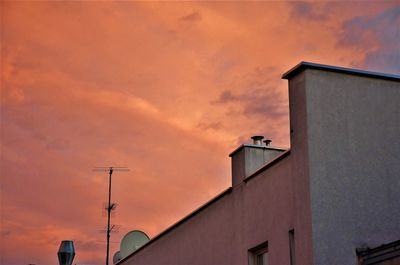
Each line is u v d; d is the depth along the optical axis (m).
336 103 15.22
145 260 23.98
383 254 13.82
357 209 14.60
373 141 15.24
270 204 16.62
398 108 15.75
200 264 20.02
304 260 14.30
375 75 15.68
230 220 18.58
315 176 14.58
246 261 17.44
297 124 15.23
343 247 14.27
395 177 15.15
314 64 15.27
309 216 14.36
